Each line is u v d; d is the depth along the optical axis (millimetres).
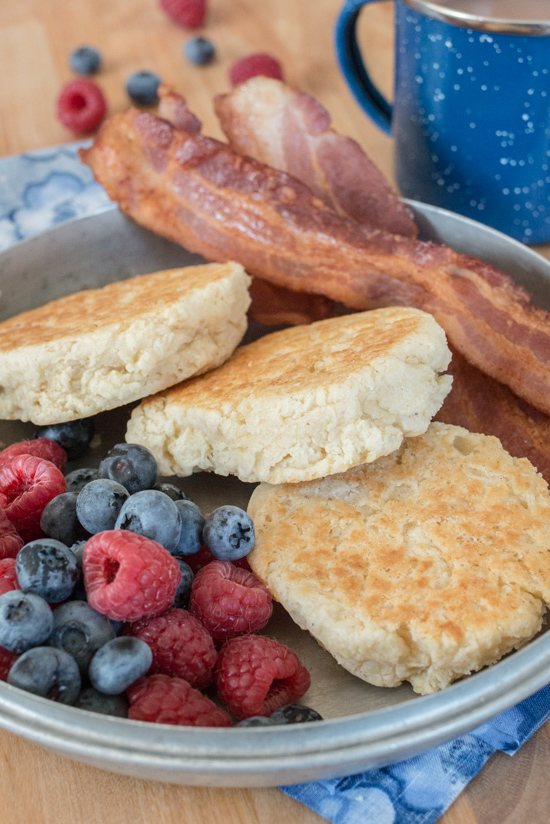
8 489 345
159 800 300
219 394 358
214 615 316
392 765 304
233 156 414
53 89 594
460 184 437
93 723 273
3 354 364
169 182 418
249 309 414
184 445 359
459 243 417
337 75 585
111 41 639
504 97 406
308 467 342
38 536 341
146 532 318
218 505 363
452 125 422
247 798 300
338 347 363
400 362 344
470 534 331
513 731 307
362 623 312
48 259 419
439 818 295
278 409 340
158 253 435
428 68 415
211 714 295
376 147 521
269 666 306
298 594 321
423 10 401
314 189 433
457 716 279
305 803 297
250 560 336
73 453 378
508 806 297
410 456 357
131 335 358
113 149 422
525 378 376
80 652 300
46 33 654
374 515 340
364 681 318
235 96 436
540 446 373
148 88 555
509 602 313
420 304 393
